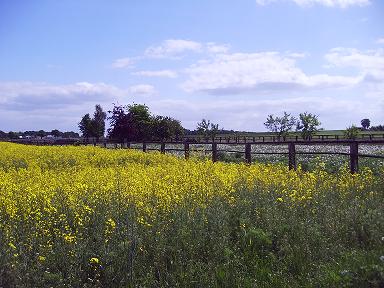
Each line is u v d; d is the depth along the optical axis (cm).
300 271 686
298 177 1135
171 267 694
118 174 1209
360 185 1013
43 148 2706
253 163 1631
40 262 657
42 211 827
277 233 773
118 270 670
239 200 901
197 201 877
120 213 801
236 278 665
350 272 636
